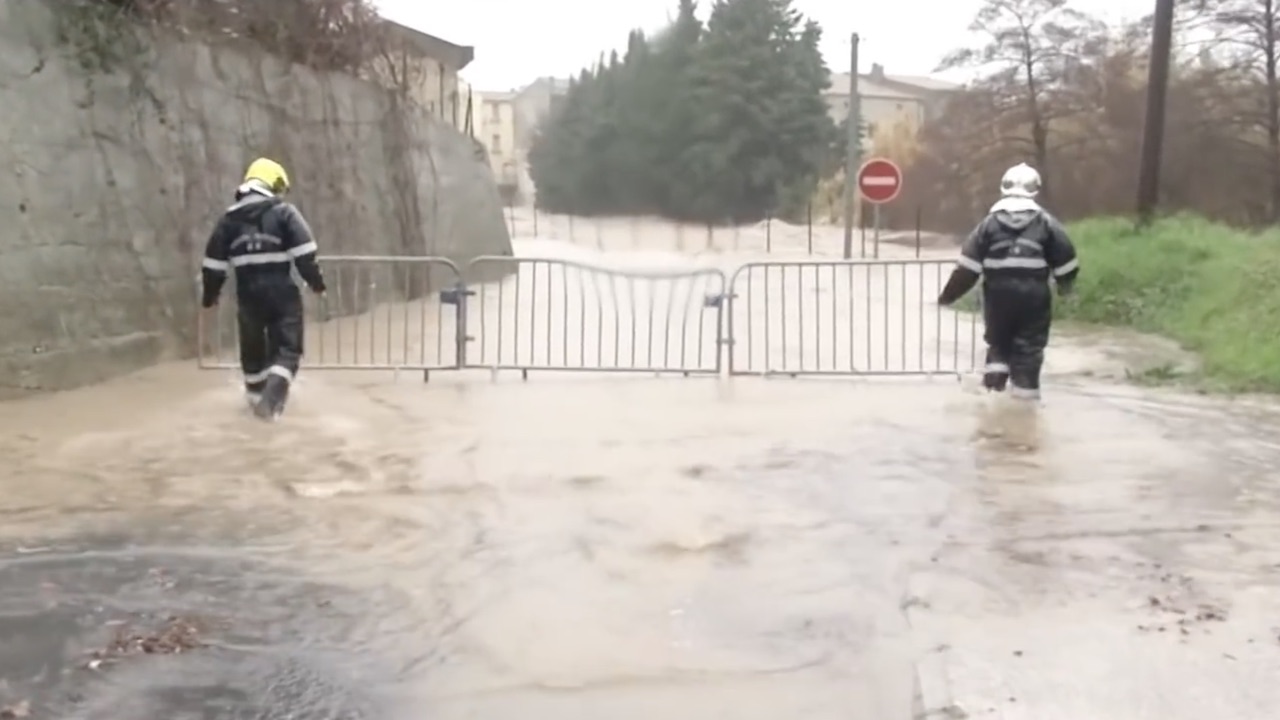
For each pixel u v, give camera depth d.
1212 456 8.46
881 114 86.69
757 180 63.66
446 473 7.93
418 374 12.62
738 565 5.99
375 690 4.53
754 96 63.28
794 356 14.35
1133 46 45.69
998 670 4.64
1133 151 43.69
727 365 13.48
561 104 73.00
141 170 12.30
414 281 20.62
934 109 59.97
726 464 8.23
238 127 14.70
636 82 65.81
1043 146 47.34
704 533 6.54
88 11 11.56
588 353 14.71
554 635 5.07
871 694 4.50
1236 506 7.10
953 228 51.78
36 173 10.59
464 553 6.20
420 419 9.90
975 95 48.91
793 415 10.16
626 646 4.96
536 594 5.57
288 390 9.99
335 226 17.52
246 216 10.03
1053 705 4.32
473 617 5.28
